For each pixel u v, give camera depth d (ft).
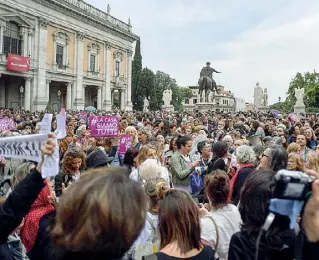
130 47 247.91
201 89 166.30
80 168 21.79
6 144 9.70
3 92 170.19
